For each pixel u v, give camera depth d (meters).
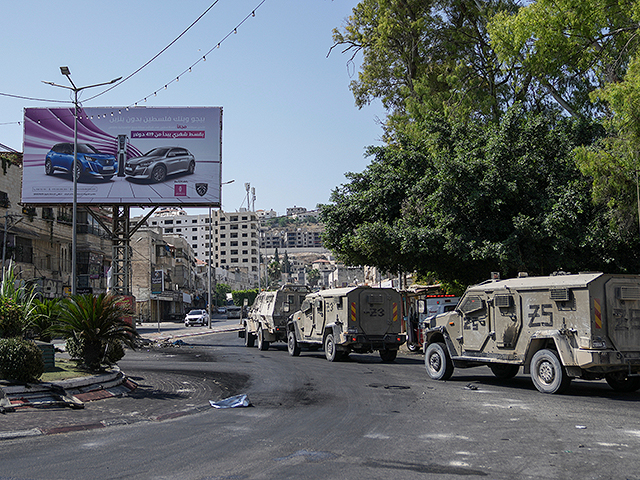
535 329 12.31
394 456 6.48
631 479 5.46
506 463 6.12
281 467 6.02
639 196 16.03
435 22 27.95
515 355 12.77
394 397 11.43
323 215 25.77
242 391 12.74
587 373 11.51
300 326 22.94
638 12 15.82
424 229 20.91
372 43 31.05
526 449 6.79
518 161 20.38
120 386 12.91
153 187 32.72
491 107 26.09
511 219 20.66
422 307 23.55
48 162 32.34
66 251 50.06
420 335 24.58
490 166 20.03
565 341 11.53
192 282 110.62
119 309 13.88
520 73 23.69
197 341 35.59
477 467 5.96
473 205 19.91
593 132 21.09
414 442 7.24
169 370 17.33
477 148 20.81
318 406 10.41
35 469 5.97
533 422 8.56
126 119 33.19
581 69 20.69
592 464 6.04
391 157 24.53
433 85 28.78
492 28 20.86
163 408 10.36
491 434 7.71
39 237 45.06
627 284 11.58
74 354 13.86
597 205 19.28
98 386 12.19
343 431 8.01
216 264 192.75
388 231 21.86
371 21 30.86
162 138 33.12
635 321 11.55
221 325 65.19
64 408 10.15
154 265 79.94
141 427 8.54
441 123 22.92
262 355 23.67
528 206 20.67
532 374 12.27
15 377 10.71
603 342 11.14
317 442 7.29
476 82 26.30
